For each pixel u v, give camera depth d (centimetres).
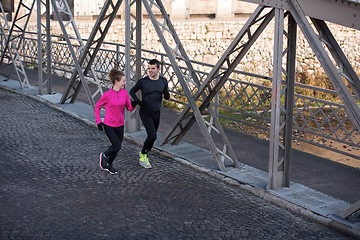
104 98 684
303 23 591
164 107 1173
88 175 688
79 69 1046
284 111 653
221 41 1961
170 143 866
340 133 1164
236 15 2220
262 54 1977
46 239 490
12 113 1023
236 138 930
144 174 707
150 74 730
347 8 593
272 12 645
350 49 2072
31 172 688
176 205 597
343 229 539
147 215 563
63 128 936
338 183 698
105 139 877
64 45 1653
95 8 2073
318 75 1973
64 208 570
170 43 1931
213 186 675
